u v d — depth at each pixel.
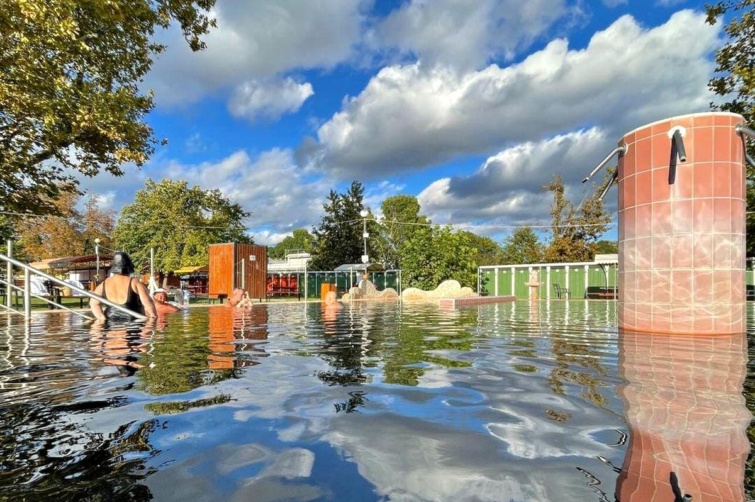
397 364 2.67
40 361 2.85
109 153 9.63
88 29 8.14
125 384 2.14
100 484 1.05
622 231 5.07
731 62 10.57
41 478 1.08
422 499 0.96
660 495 0.94
